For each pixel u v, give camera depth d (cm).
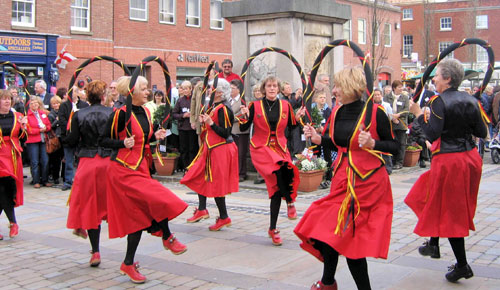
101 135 488
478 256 524
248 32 1056
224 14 1066
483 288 438
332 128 393
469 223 452
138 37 2408
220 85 641
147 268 515
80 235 526
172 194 477
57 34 2098
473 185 453
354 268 368
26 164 1343
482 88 460
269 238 615
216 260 535
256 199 862
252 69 1055
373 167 377
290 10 977
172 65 2556
